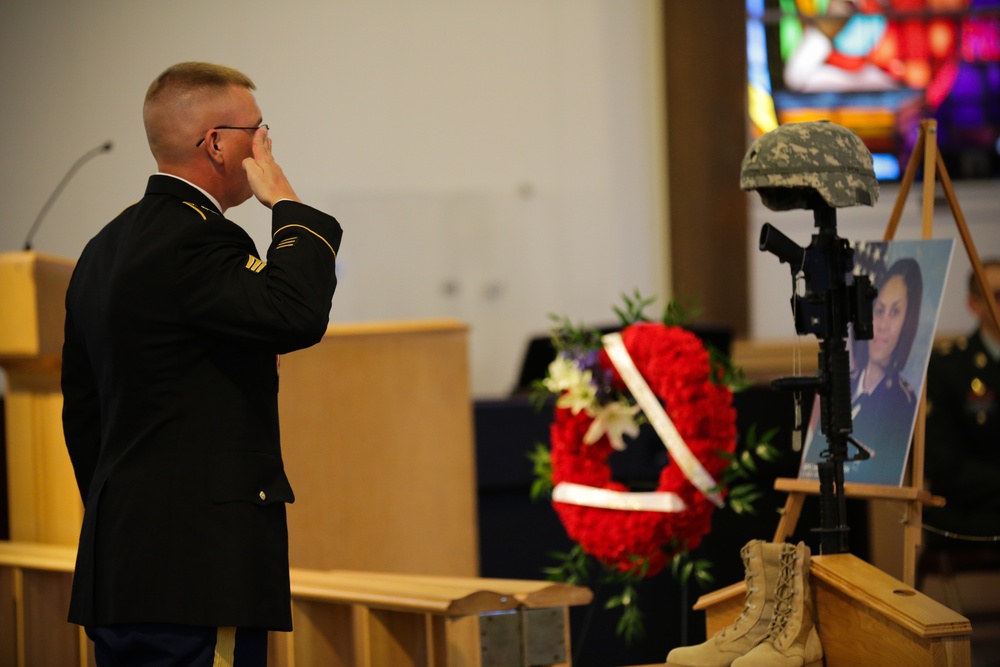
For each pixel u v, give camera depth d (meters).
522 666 7.52
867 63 22.52
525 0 22.78
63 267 9.83
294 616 8.15
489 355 22.66
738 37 22.00
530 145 22.83
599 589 11.86
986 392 13.73
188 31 21.48
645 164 22.98
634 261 22.98
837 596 7.09
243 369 6.37
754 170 7.30
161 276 6.19
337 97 22.23
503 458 12.30
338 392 10.66
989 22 22.64
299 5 22.06
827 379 7.53
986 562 12.98
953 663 6.38
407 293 22.44
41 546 9.48
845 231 22.30
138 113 21.09
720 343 14.73
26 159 20.66
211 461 6.21
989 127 22.52
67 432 7.00
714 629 7.88
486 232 22.69
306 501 10.46
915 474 8.03
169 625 6.11
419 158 22.53
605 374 10.14
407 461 10.95
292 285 6.15
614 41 22.95
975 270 8.38
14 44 20.73
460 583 8.00
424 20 22.52
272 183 6.59
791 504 8.64
